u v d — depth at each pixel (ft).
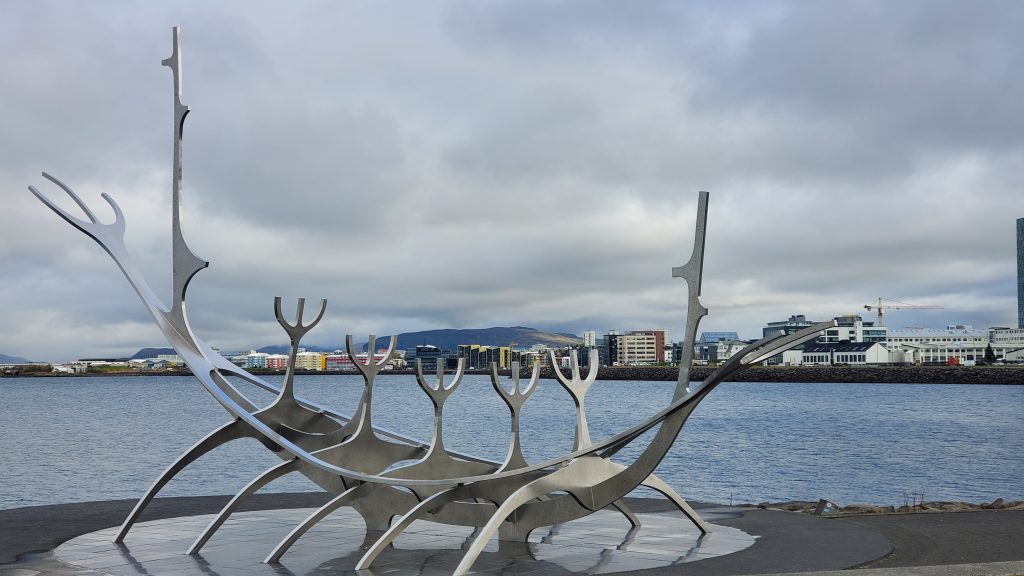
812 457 128.47
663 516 50.98
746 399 365.20
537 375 42.96
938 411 262.67
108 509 53.93
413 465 40.93
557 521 40.75
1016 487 95.25
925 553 38.86
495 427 191.31
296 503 56.75
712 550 39.32
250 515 51.44
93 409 279.08
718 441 158.20
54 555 38.78
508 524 41.93
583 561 36.68
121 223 46.14
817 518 49.85
